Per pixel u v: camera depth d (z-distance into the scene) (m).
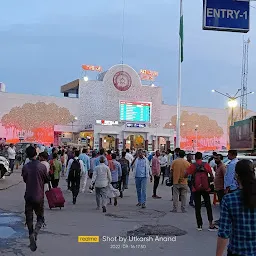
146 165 13.88
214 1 11.02
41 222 7.77
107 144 63.31
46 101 68.44
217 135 78.62
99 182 12.62
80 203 14.44
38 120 67.75
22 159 33.06
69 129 69.06
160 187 21.72
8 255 7.04
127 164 17.08
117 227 9.95
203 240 8.65
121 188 16.91
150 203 14.97
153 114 73.56
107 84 71.81
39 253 7.23
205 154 24.39
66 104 69.50
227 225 3.54
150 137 65.31
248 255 3.44
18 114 66.69
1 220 10.47
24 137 66.69
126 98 72.50
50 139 68.19
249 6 11.12
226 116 79.50
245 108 72.88
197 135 77.25
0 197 15.17
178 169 12.77
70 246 7.84
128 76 72.81
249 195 3.46
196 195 9.86
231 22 11.07
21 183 21.08
